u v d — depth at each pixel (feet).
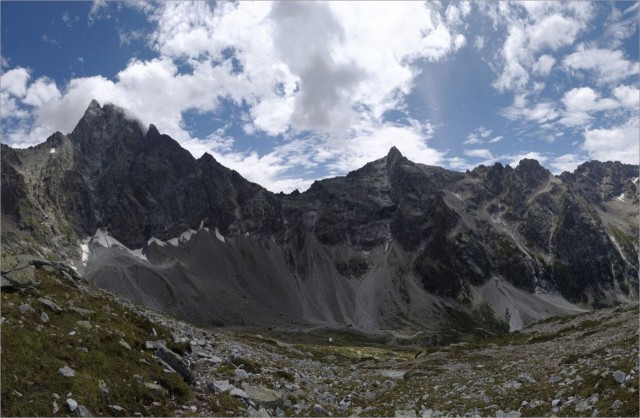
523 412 90.17
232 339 218.18
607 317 273.33
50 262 140.97
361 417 105.09
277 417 90.53
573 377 101.60
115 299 142.92
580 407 80.33
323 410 101.40
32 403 60.75
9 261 115.34
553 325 342.03
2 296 92.43
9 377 62.69
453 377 162.50
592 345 168.76
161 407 75.66
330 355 296.71
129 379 77.92
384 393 137.49
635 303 288.92
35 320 83.87
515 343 282.15
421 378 169.58
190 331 160.66
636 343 112.68
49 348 74.49
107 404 69.10
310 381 143.95
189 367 98.58
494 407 99.96
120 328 101.19
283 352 241.35
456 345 305.94
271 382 111.86
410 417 105.70
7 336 71.10
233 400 86.84
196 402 83.30
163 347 95.25
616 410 72.13
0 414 57.31
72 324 89.86
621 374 81.97
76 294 117.91
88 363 76.64
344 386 146.82
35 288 107.76
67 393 65.87
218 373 104.37
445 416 103.60
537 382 114.32
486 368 176.96
